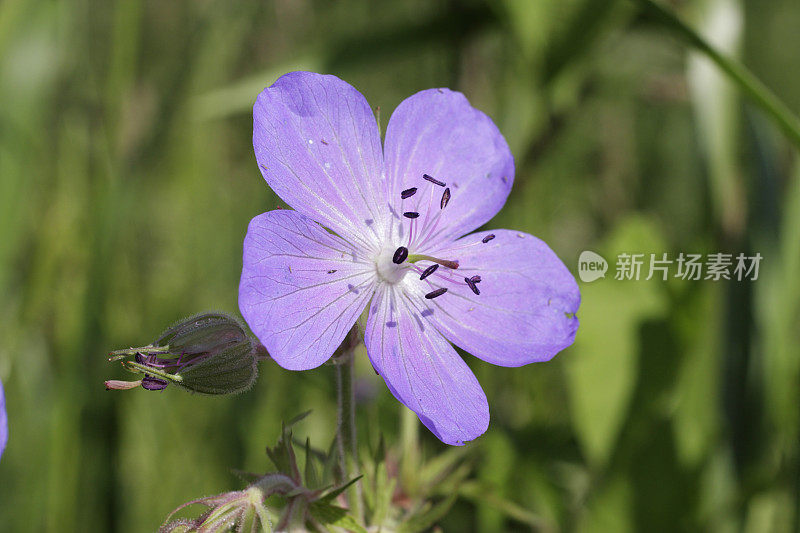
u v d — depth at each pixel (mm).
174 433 282
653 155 341
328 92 226
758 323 271
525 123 283
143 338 288
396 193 232
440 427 219
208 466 283
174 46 306
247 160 319
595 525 270
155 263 299
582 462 285
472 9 286
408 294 231
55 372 279
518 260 230
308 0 325
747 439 270
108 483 274
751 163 279
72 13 291
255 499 220
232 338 222
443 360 227
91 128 284
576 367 276
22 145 281
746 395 271
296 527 221
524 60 275
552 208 324
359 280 228
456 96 232
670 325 274
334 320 223
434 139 233
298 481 226
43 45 284
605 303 277
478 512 274
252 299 211
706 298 273
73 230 280
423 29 289
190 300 301
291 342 217
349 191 229
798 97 348
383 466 230
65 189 282
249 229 213
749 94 250
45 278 279
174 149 302
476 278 228
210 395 222
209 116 296
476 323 229
